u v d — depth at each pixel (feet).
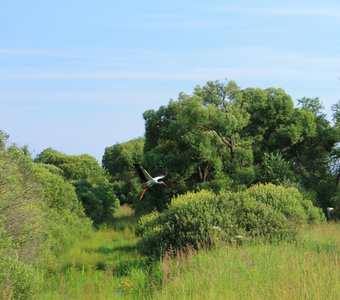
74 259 82.94
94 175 192.54
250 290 44.19
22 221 68.44
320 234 80.74
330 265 47.78
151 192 153.99
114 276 69.46
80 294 56.65
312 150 171.73
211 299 43.42
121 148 236.43
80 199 150.41
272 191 90.17
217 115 152.97
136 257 84.69
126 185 225.15
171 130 157.17
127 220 156.87
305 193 138.51
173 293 48.55
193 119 151.94
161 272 61.05
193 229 74.23
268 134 174.09
